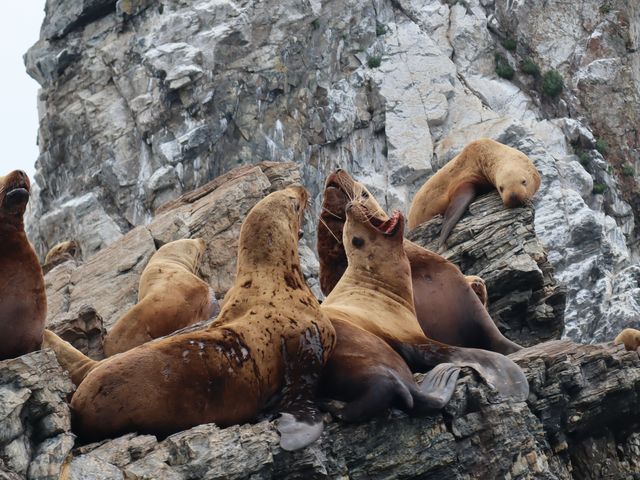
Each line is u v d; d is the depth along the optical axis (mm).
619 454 43312
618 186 173500
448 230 59469
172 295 49281
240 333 33156
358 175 159250
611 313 128625
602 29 182500
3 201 32844
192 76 156750
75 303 56812
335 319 36688
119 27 166250
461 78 173250
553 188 147625
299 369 34062
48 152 166375
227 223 60969
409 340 38969
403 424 35281
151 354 31188
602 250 139000
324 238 45844
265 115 158250
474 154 63812
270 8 163000
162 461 29609
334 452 33656
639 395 43312
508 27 180250
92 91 165375
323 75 163625
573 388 41312
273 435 31812
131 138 159875
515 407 38125
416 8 175875
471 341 45469
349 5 168750
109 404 30312
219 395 31938
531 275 56062
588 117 178000
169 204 65562
